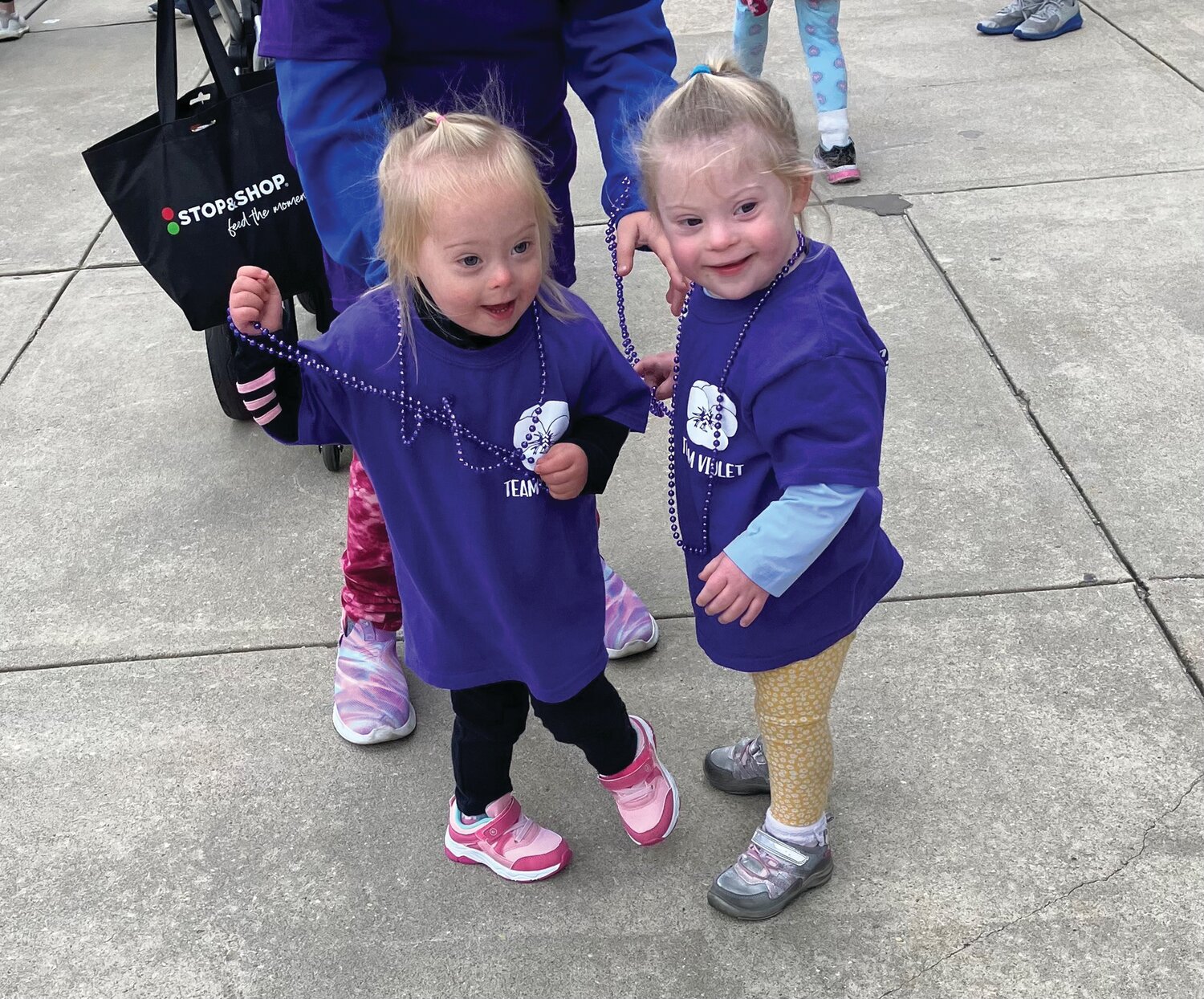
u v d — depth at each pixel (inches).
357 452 73.8
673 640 109.7
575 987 80.9
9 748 103.0
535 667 77.5
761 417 67.4
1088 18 250.8
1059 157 193.2
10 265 186.5
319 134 76.6
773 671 76.8
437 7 77.2
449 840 89.5
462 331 68.6
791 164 64.8
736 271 65.8
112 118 240.7
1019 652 104.0
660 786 88.2
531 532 73.8
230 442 143.4
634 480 131.4
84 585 121.7
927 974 79.4
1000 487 124.1
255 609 117.5
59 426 147.9
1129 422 132.0
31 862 92.7
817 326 66.0
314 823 94.9
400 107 81.9
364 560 100.1
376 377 69.2
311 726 103.9
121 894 89.8
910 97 221.5
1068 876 84.9
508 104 83.0
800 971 80.4
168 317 169.9
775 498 71.6
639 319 161.8
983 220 176.2
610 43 83.4
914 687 101.7
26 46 290.7
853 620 76.6
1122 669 101.5
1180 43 233.8
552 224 74.9
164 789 98.5
